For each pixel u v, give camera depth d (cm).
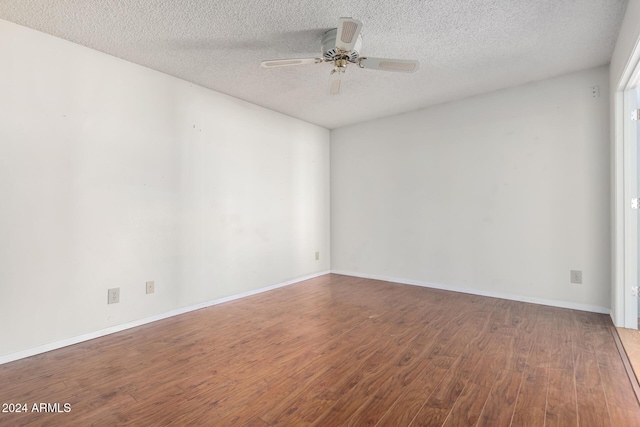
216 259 336
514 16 209
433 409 156
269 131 396
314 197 465
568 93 303
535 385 175
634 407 155
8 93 210
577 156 300
